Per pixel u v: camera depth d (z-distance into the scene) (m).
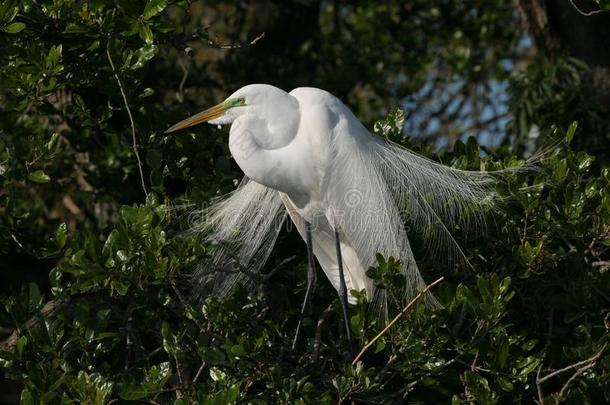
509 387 6.17
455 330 6.32
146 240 6.33
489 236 7.24
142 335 7.59
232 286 7.36
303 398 5.94
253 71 12.12
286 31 13.12
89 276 6.24
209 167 8.08
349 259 7.89
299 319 7.19
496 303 6.18
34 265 11.68
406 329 6.35
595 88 10.91
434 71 13.78
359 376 6.04
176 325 7.30
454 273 7.33
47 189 10.73
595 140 10.27
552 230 6.86
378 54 12.80
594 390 6.46
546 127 10.32
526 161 7.46
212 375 6.18
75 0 7.56
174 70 11.34
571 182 7.00
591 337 6.51
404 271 7.19
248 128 7.56
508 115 13.07
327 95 7.64
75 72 7.43
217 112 7.66
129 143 7.88
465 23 12.89
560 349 6.71
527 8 11.32
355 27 13.01
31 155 8.14
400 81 13.05
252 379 6.24
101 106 7.67
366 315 6.86
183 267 6.80
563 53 10.94
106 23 7.05
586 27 10.87
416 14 13.00
